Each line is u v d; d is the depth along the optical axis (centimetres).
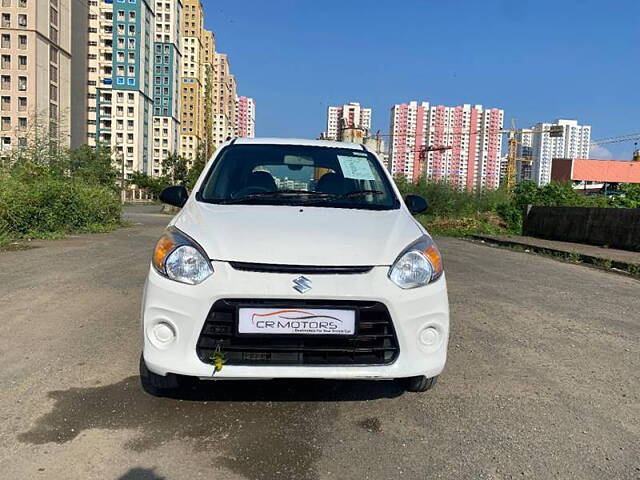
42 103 8050
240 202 387
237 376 293
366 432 309
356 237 322
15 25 7769
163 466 267
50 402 335
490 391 374
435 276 321
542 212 1764
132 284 704
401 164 6950
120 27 9825
